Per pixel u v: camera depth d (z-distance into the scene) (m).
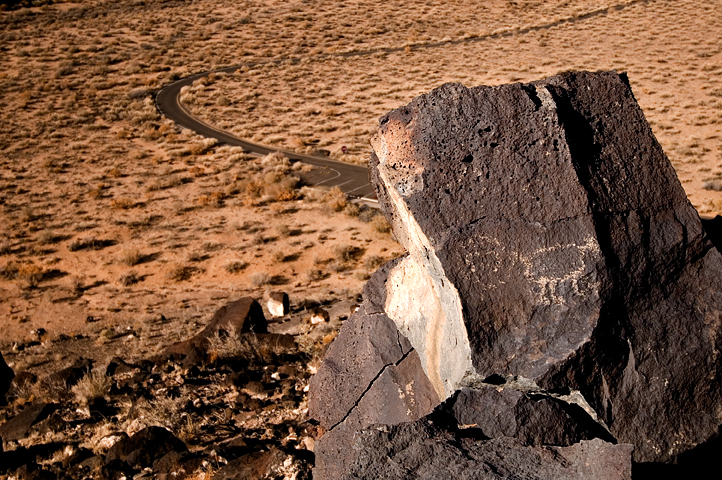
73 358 21.27
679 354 5.11
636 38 67.50
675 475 4.88
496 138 5.66
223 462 7.63
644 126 5.89
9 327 25.36
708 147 38.22
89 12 100.62
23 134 53.16
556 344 4.99
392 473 3.85
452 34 80.00
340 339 7.77
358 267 28.50
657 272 5.40
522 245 5.31
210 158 46.09
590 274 5.18
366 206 35.81
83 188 41.25
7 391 12.57
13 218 36.81
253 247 31.34
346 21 90.38
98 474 8.02
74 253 32.25
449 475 3.75
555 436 4.60
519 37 73.69
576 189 5.43
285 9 98.69
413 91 59.41
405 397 6.66
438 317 5.98
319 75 67.69
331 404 7.48
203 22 94.62
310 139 49.44
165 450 8.16
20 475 8.22
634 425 4.93
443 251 5.29
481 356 4.95
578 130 5.79
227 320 13.50
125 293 27.83
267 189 38.34
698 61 57.78
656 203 5.61
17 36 88.00
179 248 31.91
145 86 68.75
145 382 10.98
